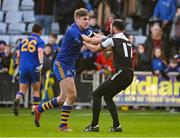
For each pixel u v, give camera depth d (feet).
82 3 201.05
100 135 96.37
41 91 174.29
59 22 203.10
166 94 177.68
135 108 180.14
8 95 180.14
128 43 103.71
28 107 179.01
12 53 181.27
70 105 104.32
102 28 195.72
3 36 204.33
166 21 194.70
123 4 206.80
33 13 211.82
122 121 134.00
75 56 103.71
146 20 204.03
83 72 177.27
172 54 192.34
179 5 198.39
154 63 177.37
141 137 93.66
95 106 103.19
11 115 147.54
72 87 103.55
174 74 177.27
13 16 212.64
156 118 144.97
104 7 202.49
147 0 203.10
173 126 120.57
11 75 179.11
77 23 102.58
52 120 133.90
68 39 102.37
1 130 105.81
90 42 101.35
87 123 126.62
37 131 103.91
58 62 103.86
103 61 177.27
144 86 177.58
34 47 141.18
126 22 205.77
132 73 103.76
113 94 103.76
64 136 94.02
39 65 142.10
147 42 183.01
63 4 201.36
